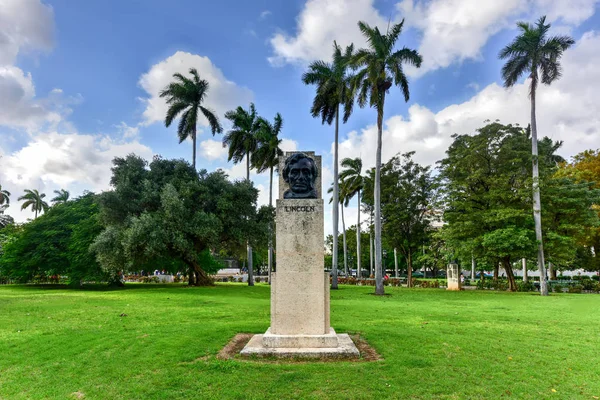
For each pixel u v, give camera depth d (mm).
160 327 9727
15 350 7559
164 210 25594
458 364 6512
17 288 30266
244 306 15141
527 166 27812
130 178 27969
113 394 5332
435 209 33000
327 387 5395
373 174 34781
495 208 27047
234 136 33000
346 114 28719
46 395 5391
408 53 23781
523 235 24359
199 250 28656
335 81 28203
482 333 9180
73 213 34250
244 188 28297
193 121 32938
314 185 7902
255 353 6754
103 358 6930
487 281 33094
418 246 36531
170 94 33594
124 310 13750
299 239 7461
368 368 6188
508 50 26125
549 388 5516
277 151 33438
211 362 6469
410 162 33844
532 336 8953
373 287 32688
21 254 32750
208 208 28000
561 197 27703
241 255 33906
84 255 29094
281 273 7398
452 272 30516
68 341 8188
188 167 29234
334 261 29422
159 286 30609
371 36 23578
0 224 59562
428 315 12672
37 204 71875
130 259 24688
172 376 5898
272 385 5457
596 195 28000
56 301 17266
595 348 7785
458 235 28031
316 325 7266
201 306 15180
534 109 26109
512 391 5379
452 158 30344
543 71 25797
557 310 14805
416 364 6457
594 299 20641
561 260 28406
